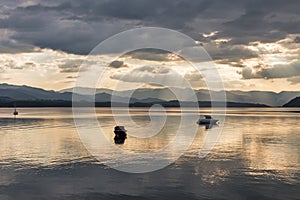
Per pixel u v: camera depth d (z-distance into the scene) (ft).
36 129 289.74
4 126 325.21
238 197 94.58
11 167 130.31
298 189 101.24
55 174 119.55
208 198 94.17
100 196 96.37
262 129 299.58
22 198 94.63
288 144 196.13
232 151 168.14
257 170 125.08
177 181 110.52
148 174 119.24
